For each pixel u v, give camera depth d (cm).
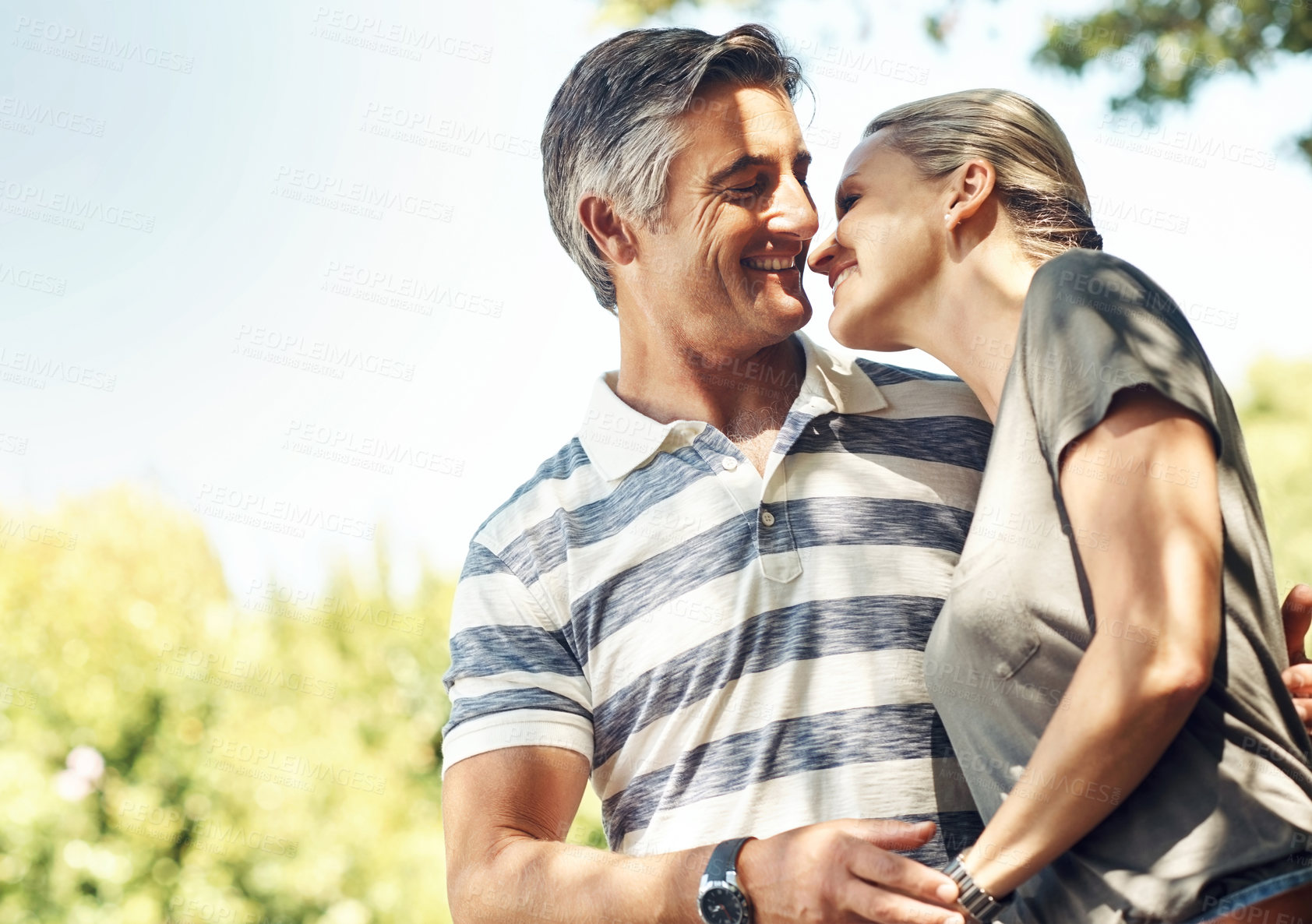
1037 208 160
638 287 185
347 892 464
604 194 185
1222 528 132
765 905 141
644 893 149
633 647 167
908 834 135
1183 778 130
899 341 168
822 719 157
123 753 474
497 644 174
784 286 178
